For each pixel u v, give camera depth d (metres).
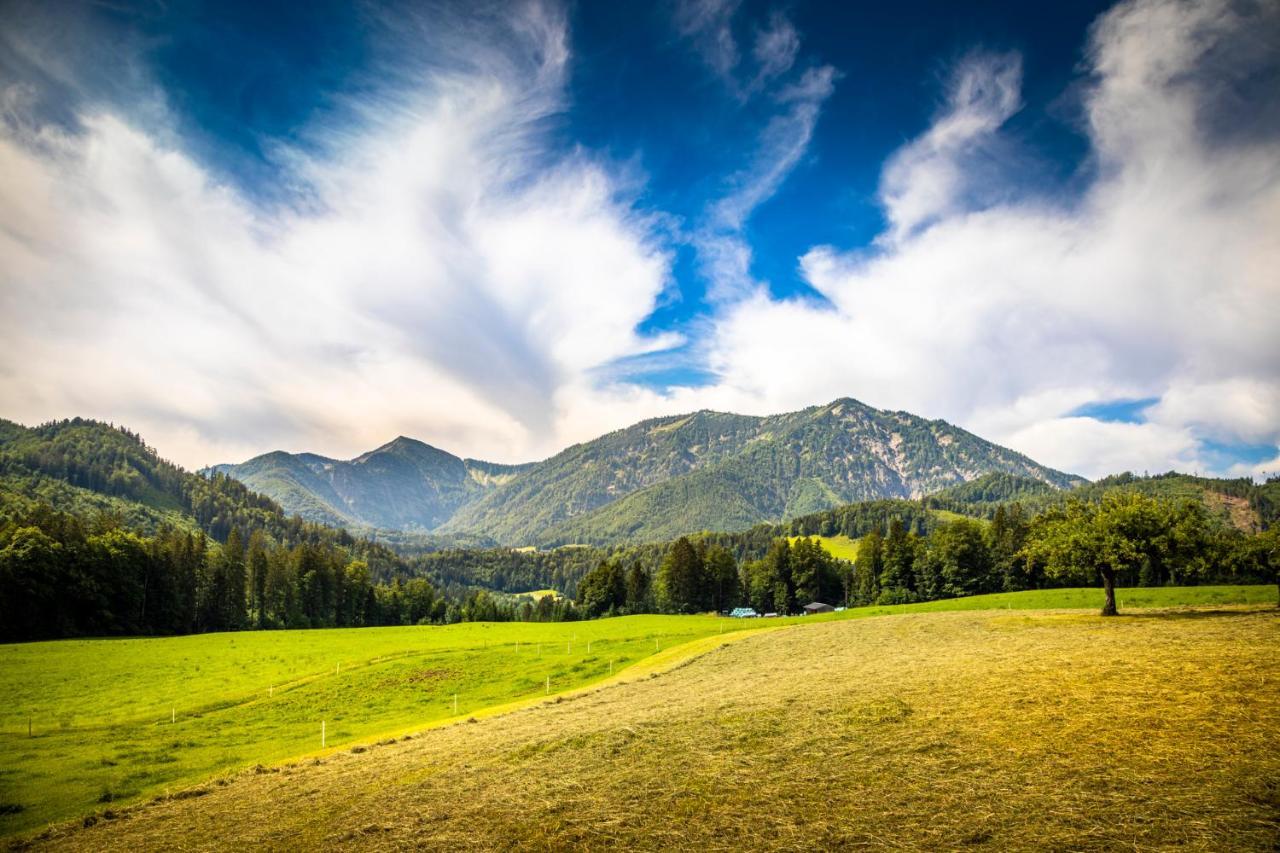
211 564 145.50
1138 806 12.52
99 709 52.09
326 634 98.75
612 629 89.94
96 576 110.50
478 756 23.62
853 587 162.00
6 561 97.56
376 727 42.72
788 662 44.62
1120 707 19.19
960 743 17.77
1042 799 13.40
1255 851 10.34
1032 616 59.56
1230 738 15.55
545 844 14.20
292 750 36.53
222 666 69.94
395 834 16.25
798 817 13.99
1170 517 52.00
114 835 20.34
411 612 176.62
